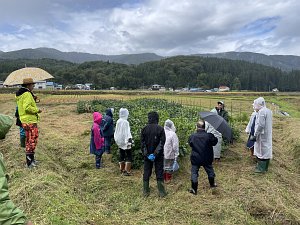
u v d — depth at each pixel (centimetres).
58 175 814
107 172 923
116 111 1892
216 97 7038
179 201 729
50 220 566
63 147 1167
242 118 2156
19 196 657
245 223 630
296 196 775
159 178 759
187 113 1852
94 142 945
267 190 773
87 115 2442
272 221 643
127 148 888
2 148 1094
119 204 713
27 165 856
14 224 249
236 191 774
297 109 4466
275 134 1708
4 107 3256
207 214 662
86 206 672
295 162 1130
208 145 783
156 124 766
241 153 1160
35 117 855
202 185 838
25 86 847
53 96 5406
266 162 925
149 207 698
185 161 1009
